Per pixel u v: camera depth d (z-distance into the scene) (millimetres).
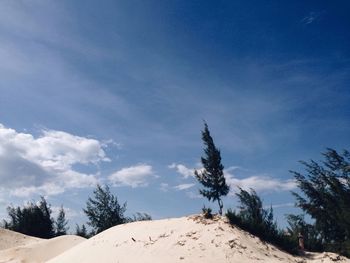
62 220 53062
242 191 24203
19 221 50594
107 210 44750
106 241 21359
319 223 28422
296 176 30281
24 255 31688
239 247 17438
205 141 28625
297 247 21125
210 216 20672
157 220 22922
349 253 22828
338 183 29172
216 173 27828
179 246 17859
